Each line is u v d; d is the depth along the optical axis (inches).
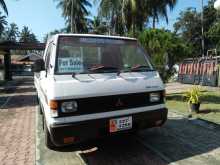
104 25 1467.8
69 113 162.4
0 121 323.3
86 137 165.9
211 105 396.2
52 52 189.8
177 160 186.2
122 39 214.7
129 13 629.9
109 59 200.2
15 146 227.8
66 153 206.2
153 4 924.0
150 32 476.1
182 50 474.9
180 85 842.8
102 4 756.6
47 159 196.1
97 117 168.2
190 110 346.0
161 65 462.6
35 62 198.2
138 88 183.6
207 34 1502.2
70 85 167.0
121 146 216.4
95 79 176.6
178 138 233.8
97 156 198.2
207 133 246.5
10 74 1218.6
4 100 531.5
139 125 184.4
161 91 194.5
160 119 191.8
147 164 181.3
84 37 199.6
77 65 184.2
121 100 177.0
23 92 680.4
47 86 173.6
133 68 199.3
